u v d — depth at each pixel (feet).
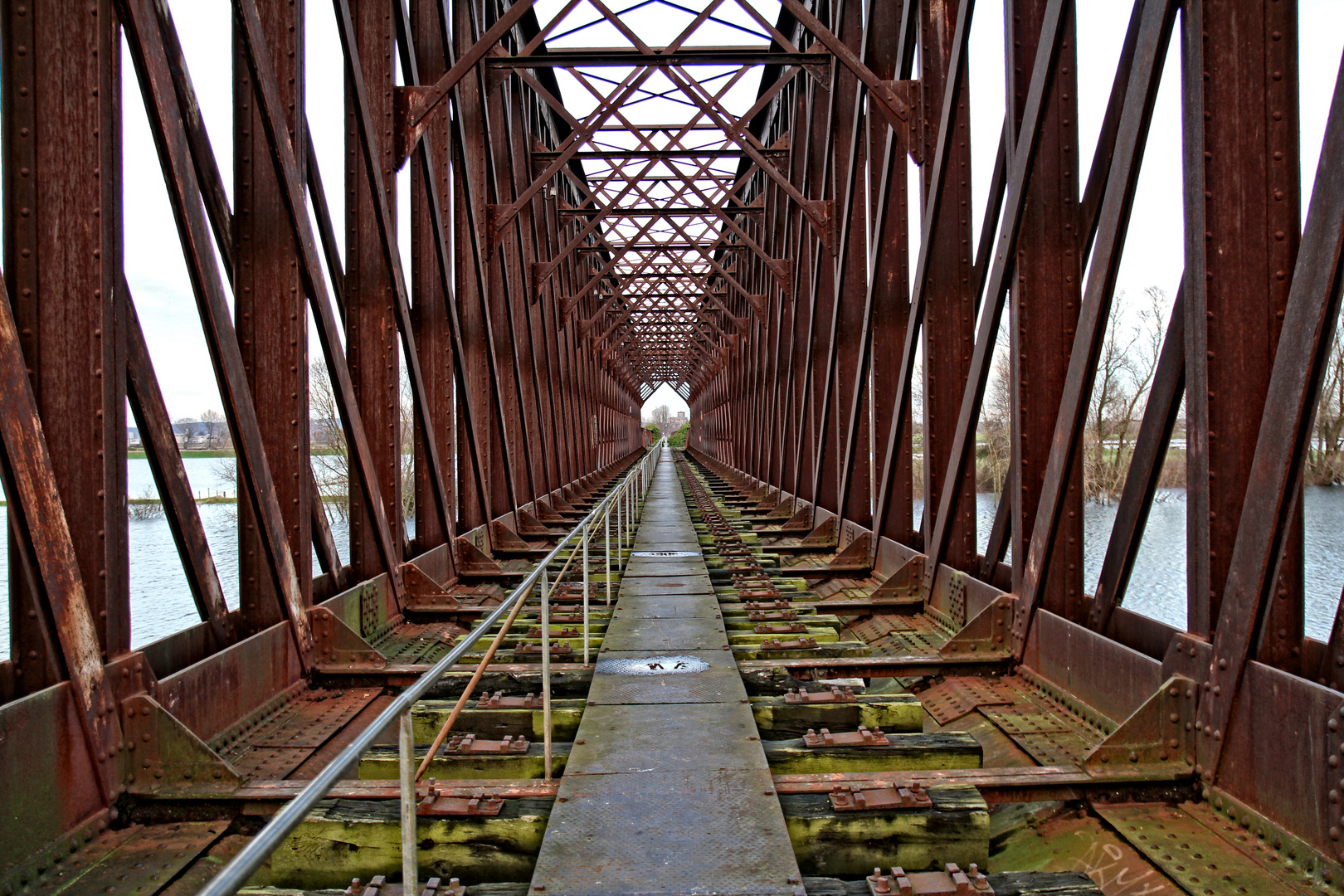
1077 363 18.47
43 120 13.61
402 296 29.73
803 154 56.85
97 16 13.75
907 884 9.91
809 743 14.46
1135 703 15.76
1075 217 20.81
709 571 35.24
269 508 19.70
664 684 18.07
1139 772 13.65
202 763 13.84
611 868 10.26
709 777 12.96
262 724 18.28
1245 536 12.83
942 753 14.28
